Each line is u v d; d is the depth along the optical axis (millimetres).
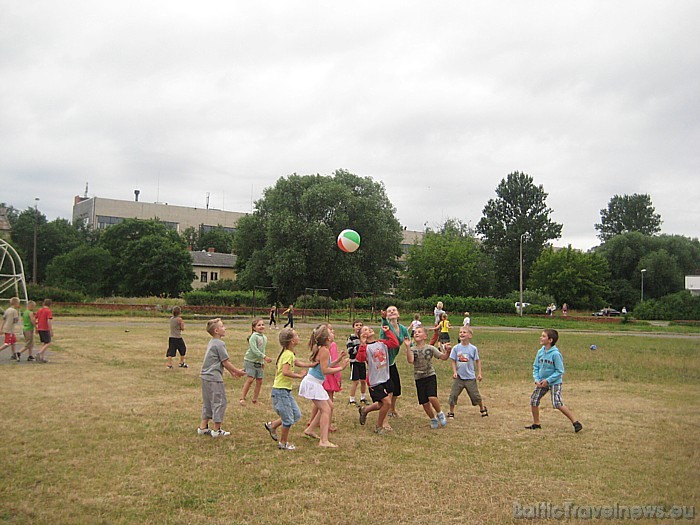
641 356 19953
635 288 78812
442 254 62875
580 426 8438
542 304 59344
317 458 6867
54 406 9273
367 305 48344
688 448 7539
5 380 11742
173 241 73750
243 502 5355
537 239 78000
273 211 56781
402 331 9383
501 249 79438
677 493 5773
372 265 58531
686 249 81062
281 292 53156
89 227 96125
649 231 94125
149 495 5488
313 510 5199
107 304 39438
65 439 7312
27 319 14836
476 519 5062
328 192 53938
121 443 7227
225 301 43781
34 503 5211
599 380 14008
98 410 9070
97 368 13742
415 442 7773
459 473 6355
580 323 45062
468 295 63625
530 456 7102
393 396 9430
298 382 12734
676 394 11953
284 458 6828
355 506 5309
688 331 40594
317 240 51938
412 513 5172
